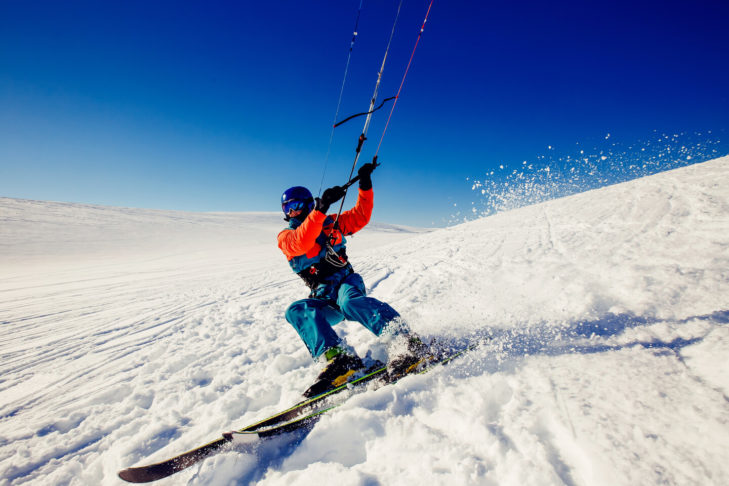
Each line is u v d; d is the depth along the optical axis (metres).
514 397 1.51
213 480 1.53
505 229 8.55
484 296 3.43
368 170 2.32
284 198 2.40
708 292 2.10
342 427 1.60
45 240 27.86
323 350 2.07
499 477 1.14
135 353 3.90
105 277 13.25
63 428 2.25
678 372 1.38
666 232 3.69
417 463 1.30
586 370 1.56
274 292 6.86
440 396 1.70
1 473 1.79
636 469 0.99
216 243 31.97
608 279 2.86
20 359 4.14
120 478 1.59
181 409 2.31
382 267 7.42
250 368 2.86
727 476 0.90
